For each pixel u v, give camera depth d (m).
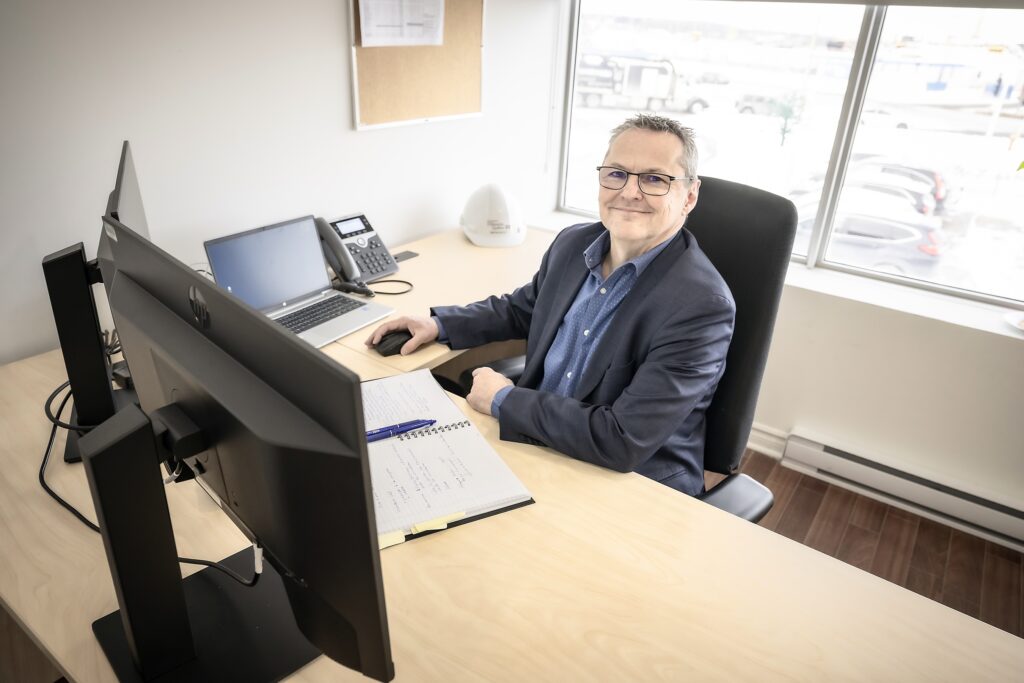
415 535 1.01
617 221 1.34
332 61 2.00
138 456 0.70
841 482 2.43
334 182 2.14
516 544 1.00
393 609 0.89
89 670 0.81
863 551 2.15
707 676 0.82
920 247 2.36
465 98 2.47
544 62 2.78
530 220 3.01
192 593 0.91
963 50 2.07
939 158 2.22
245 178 1.90
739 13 2.42
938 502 2.23
